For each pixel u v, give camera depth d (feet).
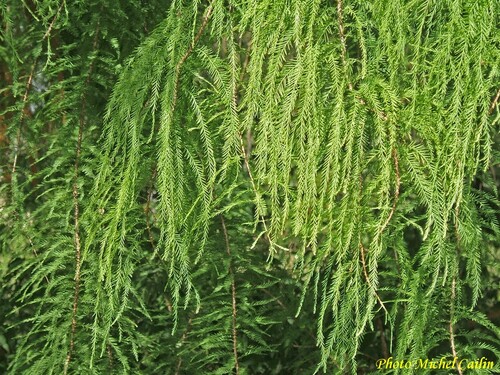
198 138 4.79
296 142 4.14
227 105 4.20
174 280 4.62
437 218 4.07
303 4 4.00
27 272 6.13
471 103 3.98
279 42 4.04
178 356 5.65
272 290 6.12
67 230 5.14
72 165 5.31
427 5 4.09
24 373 5.18
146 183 4.95
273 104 4.06
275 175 4.09
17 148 5.57
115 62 5.26
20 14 5.71
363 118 4.02
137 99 4.40
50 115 5.51
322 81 4.11
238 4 4.22
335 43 4.05
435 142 4.05
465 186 4.39
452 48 4.04
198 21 4.46
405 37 4.09
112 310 4.65
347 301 4.33
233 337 5.41
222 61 4.28
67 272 5.48
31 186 6.03
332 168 4.07
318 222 4.11
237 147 4.21
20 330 6.23
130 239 4.93
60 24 5.21
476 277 4.64
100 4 5.33
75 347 5.13
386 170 4.00
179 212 4.42
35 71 5.65
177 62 4.31
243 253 5.64
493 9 3.96
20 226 5.52
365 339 6.18
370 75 4.06
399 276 4.64
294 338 6.04
